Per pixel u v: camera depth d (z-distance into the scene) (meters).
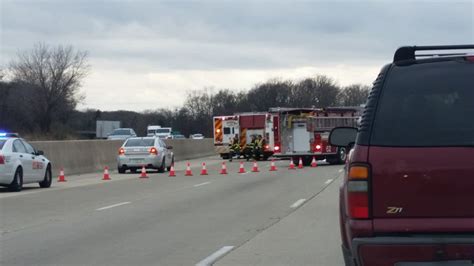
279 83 124.69
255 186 21.28
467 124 5.11
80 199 17.34
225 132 43.44
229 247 10.05
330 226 12.15
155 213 14.27
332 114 35.81
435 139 5.09
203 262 8.91
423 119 5.18
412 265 5.00
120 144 36.00
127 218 13.47
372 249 5.07
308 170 30.27
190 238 10.94
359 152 5.22
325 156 35.41
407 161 5.07
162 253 9.60
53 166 27.55
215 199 17.19
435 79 5.30
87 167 30.98
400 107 5.27
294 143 34.66
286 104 122.19
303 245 10.16
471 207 4.96
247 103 126.88
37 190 20.25
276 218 13.37
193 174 28.52
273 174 27.56
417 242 4.97
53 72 73.69
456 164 4.99
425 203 5.03
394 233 5.07
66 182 24.08
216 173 29.02
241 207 15.34
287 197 17.58
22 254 9.60
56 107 73.81
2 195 18.45
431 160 5.03
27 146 20.66
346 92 128.12
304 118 34.50
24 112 71.94
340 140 7.15
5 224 12.66
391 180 5.10
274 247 10.02
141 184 22.62
